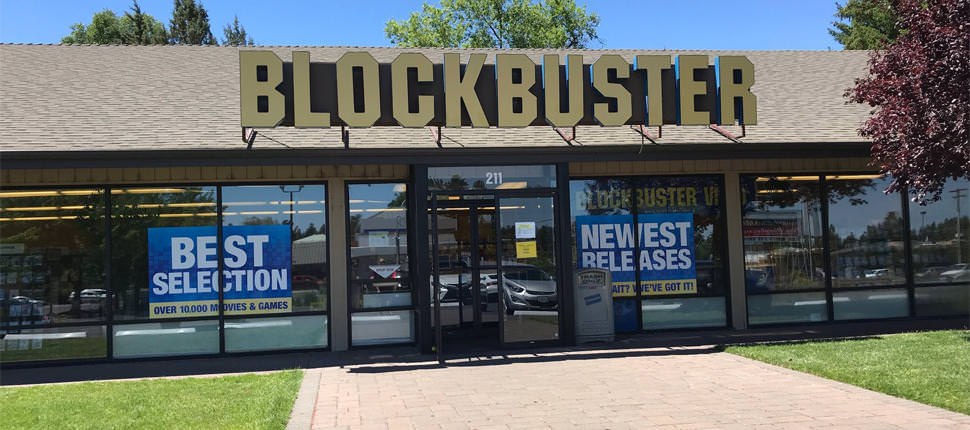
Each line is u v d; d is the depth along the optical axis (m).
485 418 6.90
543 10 39.53
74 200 11.34
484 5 37.84
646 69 12.06
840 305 13.38
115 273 11.38
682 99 12.03
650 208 13.05
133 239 11.46
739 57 12.18
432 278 11.55
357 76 11.34
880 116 11.32
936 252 13.69
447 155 11.11
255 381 9.12
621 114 11.87
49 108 12.41
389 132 12.47
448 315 13.09
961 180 13.77
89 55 14.98
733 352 10.43
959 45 10.14
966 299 13.70
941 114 10.29
